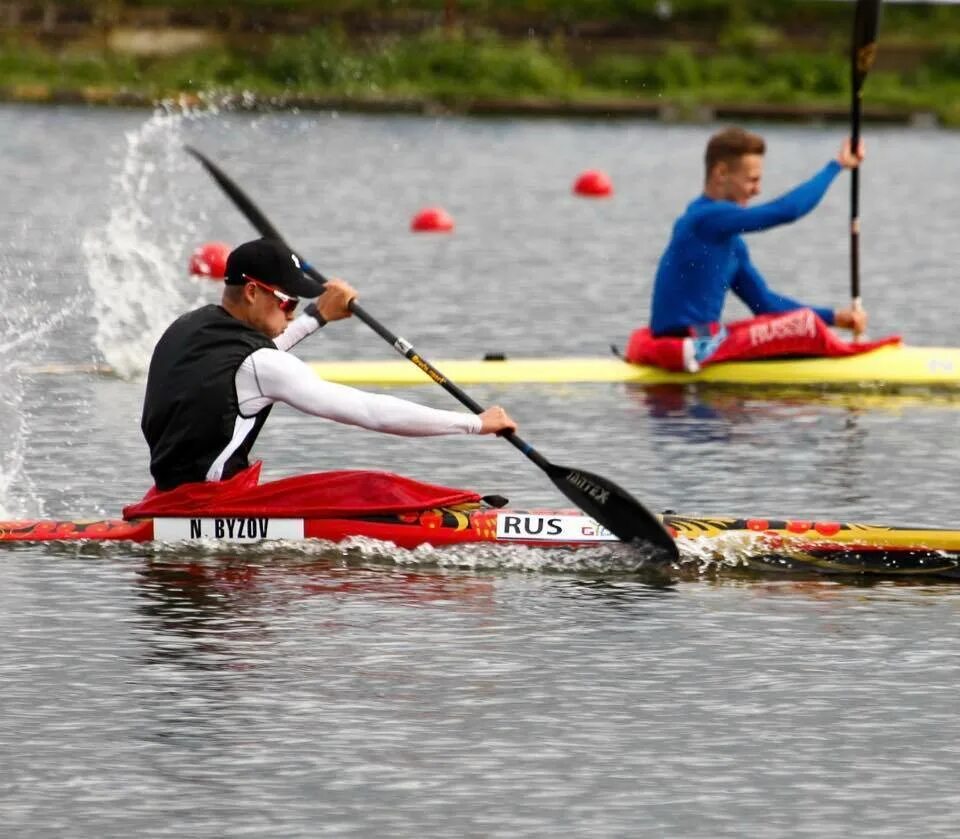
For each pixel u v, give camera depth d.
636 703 24.31
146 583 29.31
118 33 171.62
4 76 160.75
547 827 20.47
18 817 20.61
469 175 117.38
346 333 57.69
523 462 39.25
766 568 30.62
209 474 30.95
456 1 188.75
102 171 106.75
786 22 191.50
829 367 50.09
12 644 26.30
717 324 50.19
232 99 155.62
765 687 25.00
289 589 29.12
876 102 168.38
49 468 37.97
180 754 22.39
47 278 67.12
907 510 35.06
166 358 30.92
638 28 187.75
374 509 31.08
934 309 65.06
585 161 129.12
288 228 86.69
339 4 182.00
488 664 25.75
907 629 27.64
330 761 22.23
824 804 21.19
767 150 136.38
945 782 21.84
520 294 67.25
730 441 41.91
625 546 30.88
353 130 144.50
